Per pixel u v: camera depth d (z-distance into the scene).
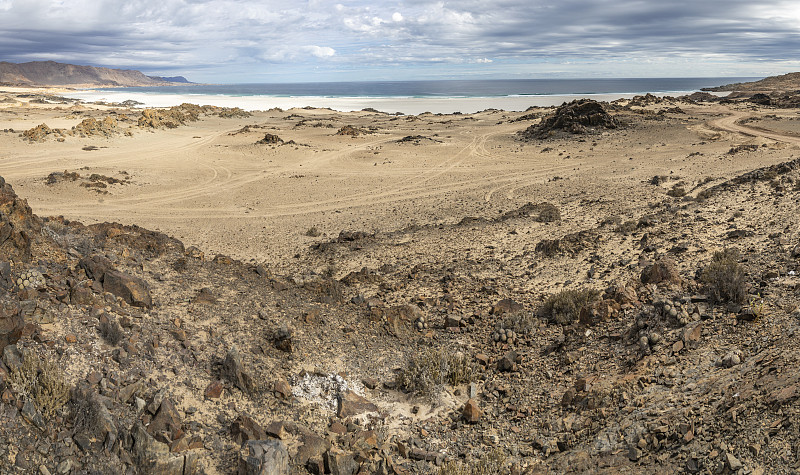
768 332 10.99
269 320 13.65
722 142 72.75
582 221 33.84
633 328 13.12
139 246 18.28
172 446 8.08
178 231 40.00
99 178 56.56
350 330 14.48
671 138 78.69
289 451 8.82
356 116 138.62
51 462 7.36
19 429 7.58
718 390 9.30
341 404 10.75
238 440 8.83
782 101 130.62
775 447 7.20
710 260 19.19
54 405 8.11
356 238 33.59
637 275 19.19
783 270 15.21
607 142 79.38
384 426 10.43
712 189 38.94
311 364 12.17
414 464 9.27
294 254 31.22
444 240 30.52
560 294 16.67
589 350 12.98
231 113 127.75
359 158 74.44
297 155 76.50
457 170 65.44
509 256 25.72
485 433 10.33
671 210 32.47
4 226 12.14
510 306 16.83
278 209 48.53
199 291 14.86
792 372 8.66
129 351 10.26
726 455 7.46
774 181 36.66
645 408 9.69
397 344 14.30
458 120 120.69
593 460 8.71
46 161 66.75
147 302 12.51
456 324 15.77
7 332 8.95
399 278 22.33
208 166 69.06
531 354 13.67
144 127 95.19
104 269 12.71
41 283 11.42
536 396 11.51
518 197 49.34
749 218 26.52
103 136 84.44
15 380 8.24
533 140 85.38
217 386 10.06
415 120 122.94
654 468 7.96
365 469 8.70
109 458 7.67
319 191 55.94
